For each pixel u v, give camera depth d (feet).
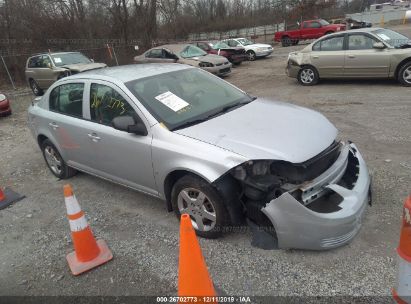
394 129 20.06
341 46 33.35
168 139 11.52
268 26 150.82
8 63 65.87
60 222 13.97
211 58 48.16
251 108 13.30
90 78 14.55
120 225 13.14
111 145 13.33
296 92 33.65
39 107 17.48
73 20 82.43
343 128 21.24
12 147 24.81
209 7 160.45
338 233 9.68
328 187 10.18
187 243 8.04
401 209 12.12
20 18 75.41
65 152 16.31
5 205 15.70
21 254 12.19
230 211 10.66
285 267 10.05
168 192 12.32
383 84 32.42
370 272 9.55
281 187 9.95
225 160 10.16
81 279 10.62
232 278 9.89
